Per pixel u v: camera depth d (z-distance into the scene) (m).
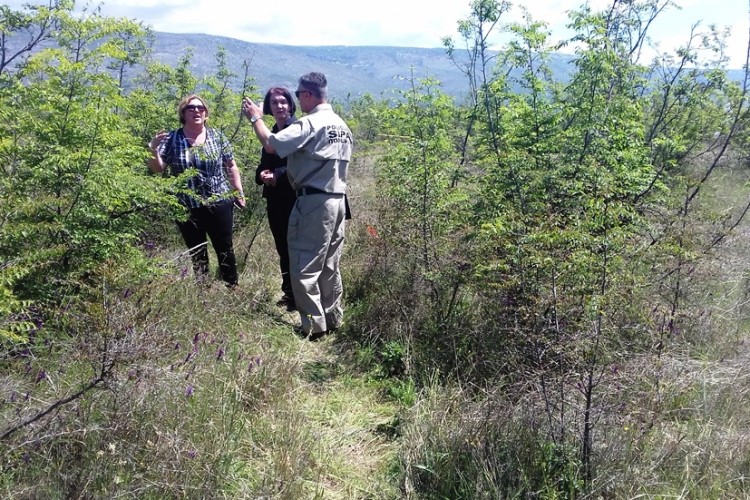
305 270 4.62
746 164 9.83
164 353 3.22
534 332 3.28
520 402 3.24
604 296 2.91
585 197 3.51
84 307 3.56
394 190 5.00
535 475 2.94
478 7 5.10
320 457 3.28
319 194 4.55
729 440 3.26
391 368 4.36
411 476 3.09
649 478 2.92
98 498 2.50
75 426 2.75
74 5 4.04
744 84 6.26
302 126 4.38
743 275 5.56
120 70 6.59
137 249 4.23
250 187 6.95
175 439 2.79
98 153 3.88
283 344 4.60
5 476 2.48
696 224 4.97
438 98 5.74
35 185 3.74
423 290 4.86
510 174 4.74
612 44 5.13
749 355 4.34
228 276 5.32
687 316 4.43
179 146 5.00
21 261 3.35
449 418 3.46
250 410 3.51
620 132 4.85
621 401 3.16
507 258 3.74
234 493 2.79
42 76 4.01
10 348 3.25
